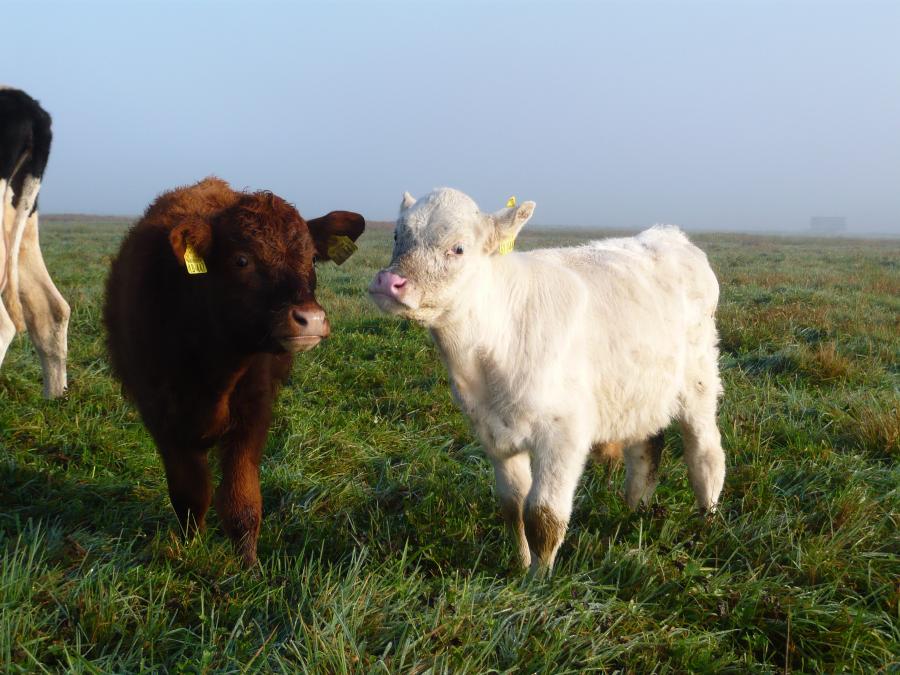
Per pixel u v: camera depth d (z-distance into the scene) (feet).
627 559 12.17
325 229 14.24
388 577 11.60
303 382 23.75
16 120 18.95
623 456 15.90
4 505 14.46
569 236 223.51
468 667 9.12
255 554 12.89
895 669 9.93
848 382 24.41
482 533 14.14
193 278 12.46
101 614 9.98
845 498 14.34
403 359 26.96
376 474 17.63
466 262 11.69
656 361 13.80
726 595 11.40
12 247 19.39
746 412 20.63
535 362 12.21
